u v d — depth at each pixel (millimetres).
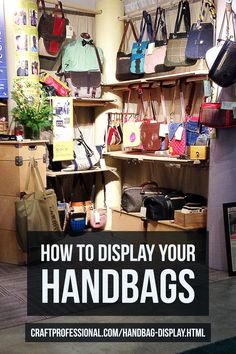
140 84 5203
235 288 3699
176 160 4531
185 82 4793
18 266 4340
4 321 3092
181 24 4891
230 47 3711
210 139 4219
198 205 4629
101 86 5375
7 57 4672
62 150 4988
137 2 5234
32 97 4672
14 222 4359
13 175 4340
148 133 4910
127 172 5734
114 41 5355
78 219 5305
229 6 3943
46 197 4391
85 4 5402
